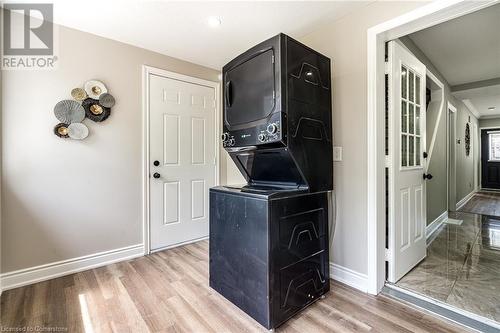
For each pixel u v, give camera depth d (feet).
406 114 7.15
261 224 4.91
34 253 6.76
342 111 6.68
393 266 6.49
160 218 9.19
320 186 6.04
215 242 6.20
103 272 7.38
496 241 9.73
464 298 5.81
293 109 5.25
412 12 5.37
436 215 11.80
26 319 5.17
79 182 7.46
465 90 13.30
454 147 14.70
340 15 6.61
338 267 6.83
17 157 6.51
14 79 6.46
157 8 6.39
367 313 5.35
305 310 5.49
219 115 10.85
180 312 5.43
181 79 9.65
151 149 8.94
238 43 8.35
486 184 24.70
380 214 6.22
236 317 5.26
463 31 8.00
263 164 6.26
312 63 5.83
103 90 7.79
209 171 10.56
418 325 4.94
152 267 7.75
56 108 7.02
